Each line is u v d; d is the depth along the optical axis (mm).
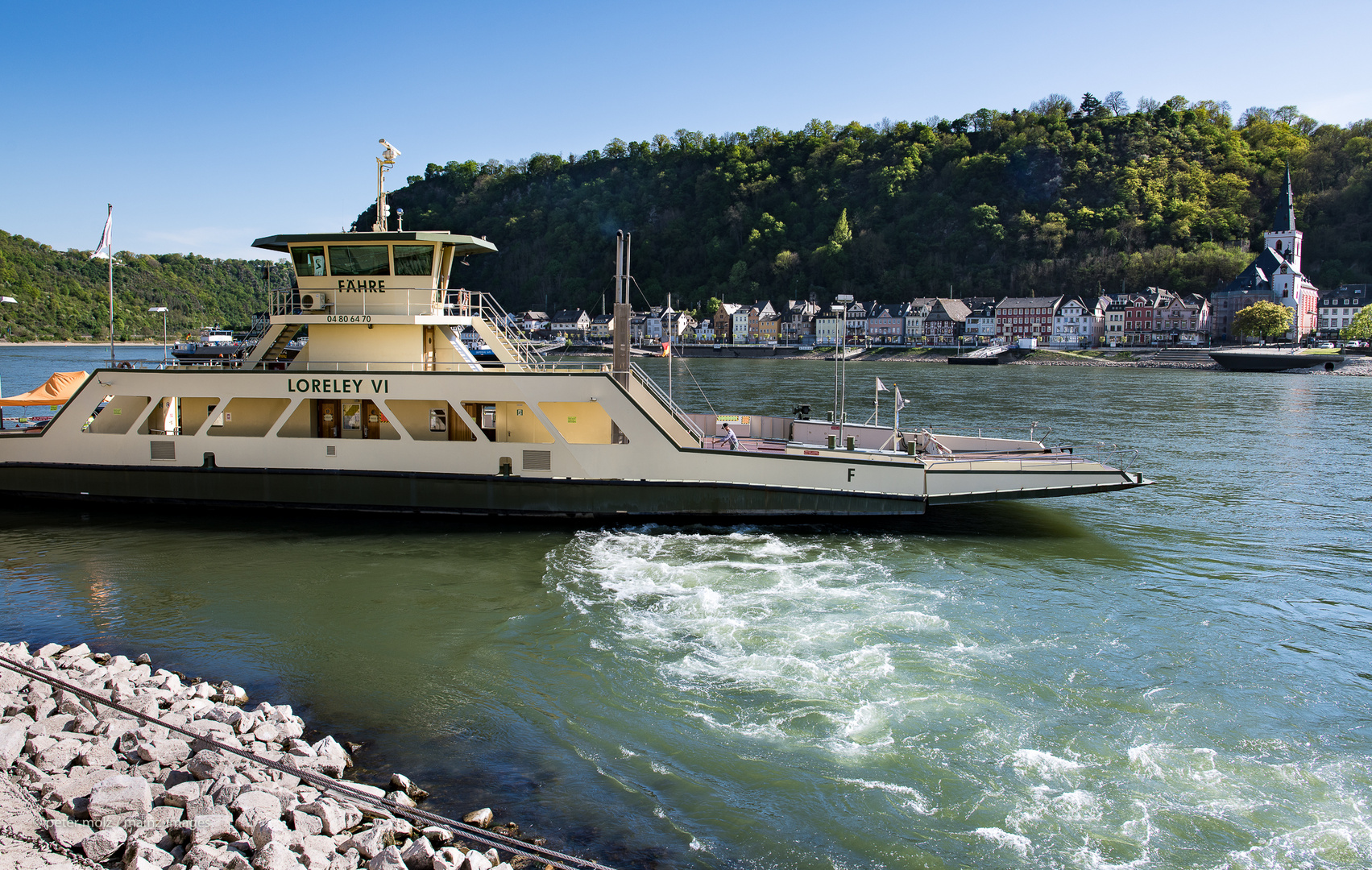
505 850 7984
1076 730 10875
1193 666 12961
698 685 11930
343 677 12164
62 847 7395
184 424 21047
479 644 13336
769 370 117000
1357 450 38000
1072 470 19172
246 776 8742
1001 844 8594
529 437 20469
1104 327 162500
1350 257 174250
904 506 19469
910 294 199625
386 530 19391
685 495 19562
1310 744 10688
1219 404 62250
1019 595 15938
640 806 9086
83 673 11594
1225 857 8461
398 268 20266
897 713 11180
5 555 17703
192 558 17562
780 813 9039
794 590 15820
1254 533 21500
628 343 21000
